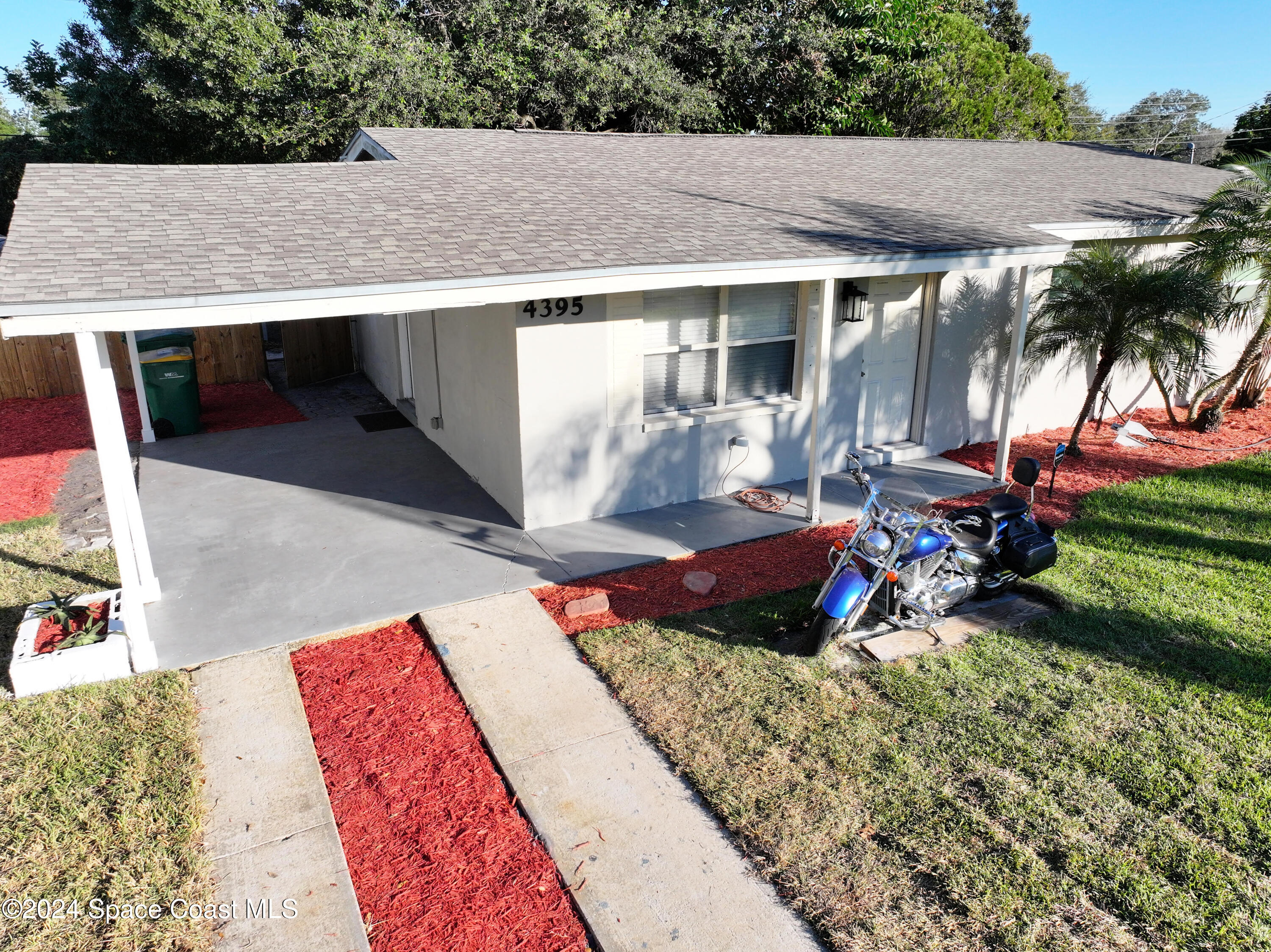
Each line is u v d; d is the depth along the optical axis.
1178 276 8.86
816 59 20.39
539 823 4.12
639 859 3.90
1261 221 9.77
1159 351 9.05
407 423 11.50
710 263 6.61
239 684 5.30
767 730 4.80
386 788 4.43
